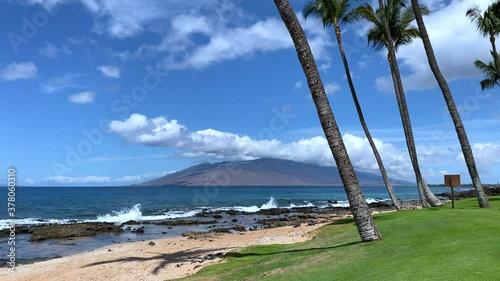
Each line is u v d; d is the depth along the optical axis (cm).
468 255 862
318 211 4922
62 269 1725
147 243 2398
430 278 748
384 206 4678
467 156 2066
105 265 1747
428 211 1828
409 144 2617
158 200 8869
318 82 1293
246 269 1272
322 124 1302
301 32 1312
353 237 1488
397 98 2708
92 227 3225
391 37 2805
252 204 7588
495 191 4891
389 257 1012
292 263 1197
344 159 1289
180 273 1476
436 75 2145
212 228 3416
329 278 924
